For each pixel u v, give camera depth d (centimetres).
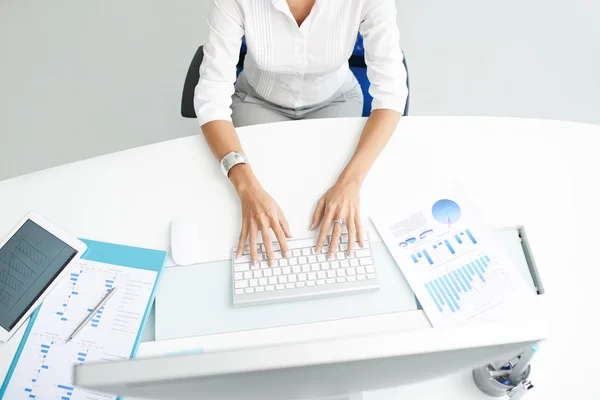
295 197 116
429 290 101
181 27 247
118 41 246
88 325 101
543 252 105
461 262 104
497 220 110
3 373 97
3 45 248
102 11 253
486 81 230
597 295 100
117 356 98
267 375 52
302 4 125
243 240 109
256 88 152
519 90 228
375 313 100
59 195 120
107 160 125
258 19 125
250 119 155
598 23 240
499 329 51
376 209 113
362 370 56
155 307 103
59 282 107
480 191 114
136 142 225
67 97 235
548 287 101
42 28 251
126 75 239
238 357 50
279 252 108
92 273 108
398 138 123
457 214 111
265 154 122
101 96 235
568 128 123
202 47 149
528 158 119
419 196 114
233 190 118
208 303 103
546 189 114
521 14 244
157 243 112
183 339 99
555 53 234
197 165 122
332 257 106
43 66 242
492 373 88
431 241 107
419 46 239
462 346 51
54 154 223
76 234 114
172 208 116
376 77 131
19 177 124
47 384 95
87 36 248
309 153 122
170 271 108
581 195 112
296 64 137
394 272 104
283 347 50
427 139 122
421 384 92
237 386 56
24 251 111
